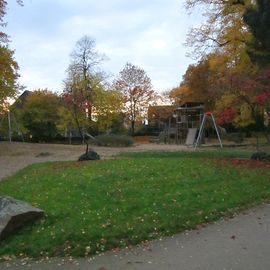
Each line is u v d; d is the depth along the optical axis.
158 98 63.44
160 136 50.81
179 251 7.32
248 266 6.56
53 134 60.31
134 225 8.36
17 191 12.57
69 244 7.61
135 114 63.50
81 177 13.79
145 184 12.30
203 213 9.40
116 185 12.18
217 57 28.00
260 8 18.14
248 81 19.92
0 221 8.17
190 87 57.19
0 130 49.81
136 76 63.31
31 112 58.88
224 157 21.38
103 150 30.23
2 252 7.61
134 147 35.34
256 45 19.44
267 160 18.64
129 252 7.34
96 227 8.23
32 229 8.45
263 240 7.82
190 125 49.38
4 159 25.95
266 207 10.42
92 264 6.90
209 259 6.90
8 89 31.55
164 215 9.04
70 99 36.69
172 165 15.98
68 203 10.22
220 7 26.72
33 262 7.16
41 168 18.84
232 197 10.93
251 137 47.31
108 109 55.06
